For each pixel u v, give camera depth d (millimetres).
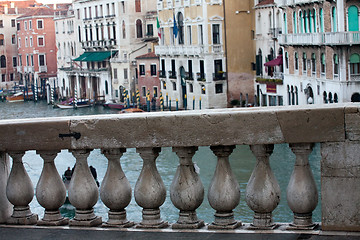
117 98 91688
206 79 69562
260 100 66875
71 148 6918
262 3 66500
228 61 69688
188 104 74688
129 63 88188
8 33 129125
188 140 6609
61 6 132375
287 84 59562
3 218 7250
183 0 72750
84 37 101062
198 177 6723
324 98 51375
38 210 18938
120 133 6773
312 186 6426
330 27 48938
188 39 73250
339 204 6383
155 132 6672
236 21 69500
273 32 64438
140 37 89875
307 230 6457
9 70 129375
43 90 110500
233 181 6602
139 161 33531
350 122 6289
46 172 7078
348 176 6340
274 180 6527
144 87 84250
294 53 56875
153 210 6840
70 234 6816
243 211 19750
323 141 6355
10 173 7188
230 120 6508
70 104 92938
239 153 35094
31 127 6988
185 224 6723
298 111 6367
